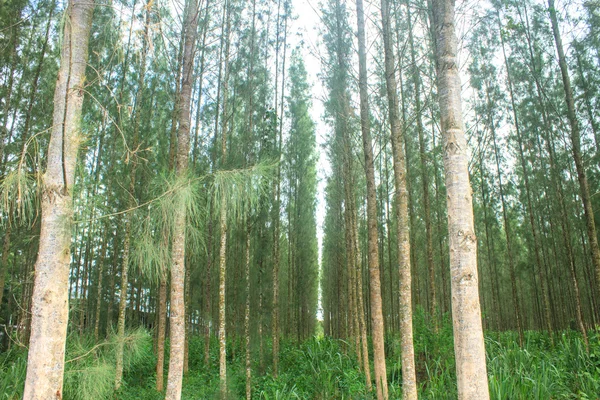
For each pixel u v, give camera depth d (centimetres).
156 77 1241
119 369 752
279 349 1600
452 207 302
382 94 866
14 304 1358
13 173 309
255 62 1259
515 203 1789
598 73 1191
